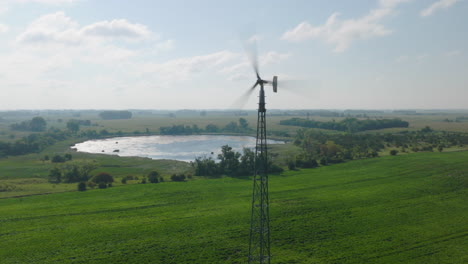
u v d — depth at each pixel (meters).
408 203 77.06
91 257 52.72
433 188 88.62
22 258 52.25
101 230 63.38
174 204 80.25
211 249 55.41
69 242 58.03
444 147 156.88
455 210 71.44
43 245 56.75
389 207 74.69
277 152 168.75
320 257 52.31
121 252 54.38
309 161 128.88
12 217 69.94
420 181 96.19
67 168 118.81
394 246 55.62
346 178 105.00
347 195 85.31
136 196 87.31
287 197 84.75
